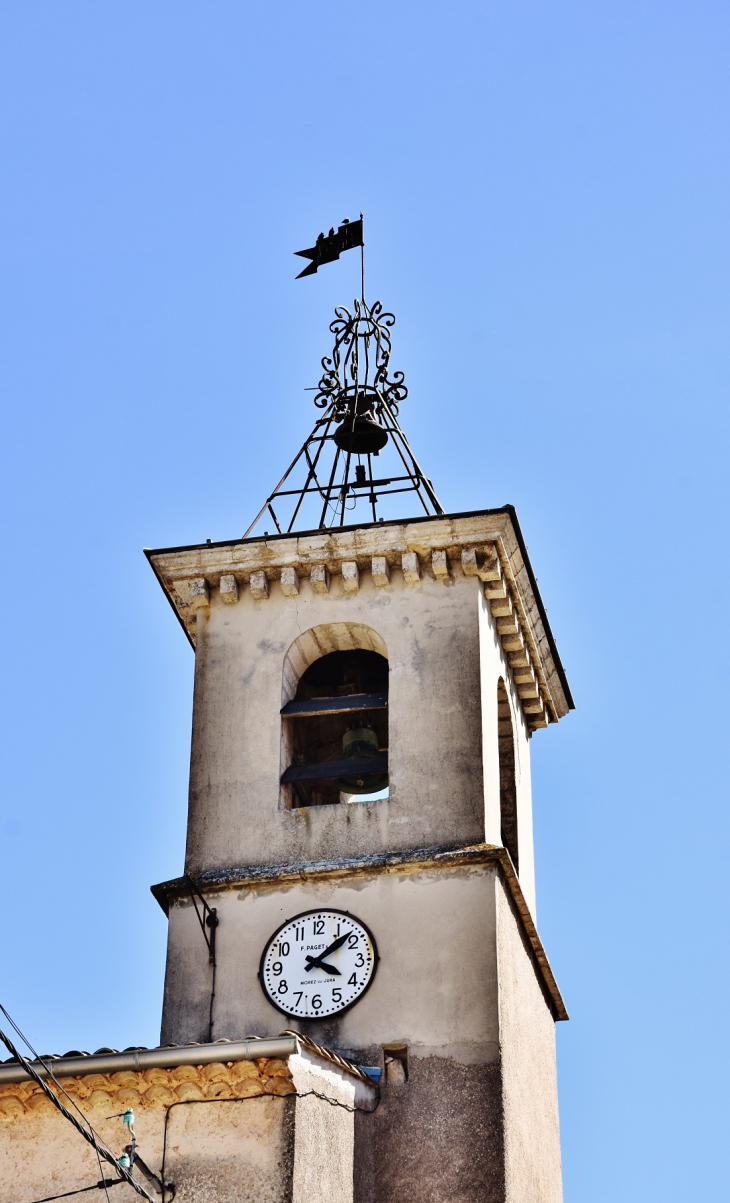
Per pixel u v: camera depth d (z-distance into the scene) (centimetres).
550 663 3381
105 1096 2209
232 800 2969
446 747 2939
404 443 3369
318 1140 2247
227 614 3138
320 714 3036
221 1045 2180
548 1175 2945
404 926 2775
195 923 2850
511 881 2867
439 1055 2669
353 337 3497
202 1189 2144
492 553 3061
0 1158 2219
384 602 3083
